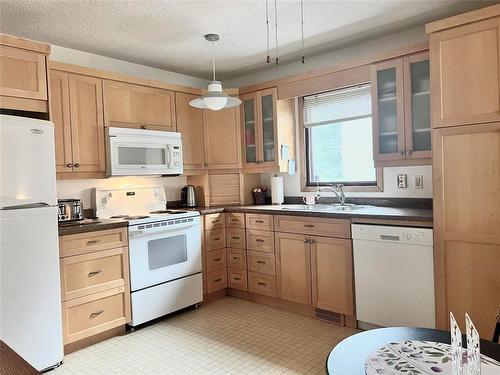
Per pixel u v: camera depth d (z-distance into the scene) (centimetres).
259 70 420
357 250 286
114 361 255
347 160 374
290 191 413
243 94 402
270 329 301
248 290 369
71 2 245
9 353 98
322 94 380
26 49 246
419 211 287
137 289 306
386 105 303
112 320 291
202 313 343
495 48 215
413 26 310
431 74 238
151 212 375
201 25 290
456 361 95
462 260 233
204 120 404
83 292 274
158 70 405
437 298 243
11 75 240
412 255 258
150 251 317
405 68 288
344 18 288
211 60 379
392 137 302
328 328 300
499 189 218
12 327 229
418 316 257
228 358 254
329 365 110
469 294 231
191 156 393
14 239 229
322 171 393
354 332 290
